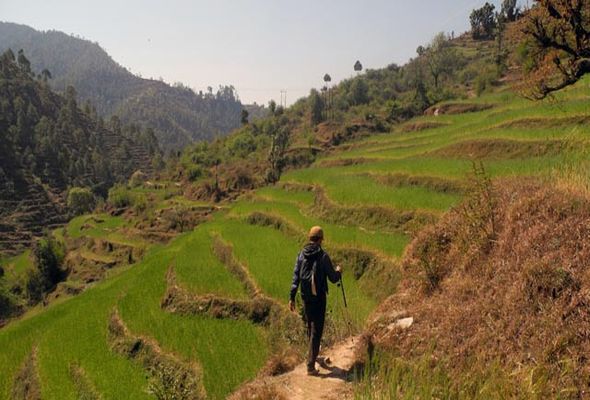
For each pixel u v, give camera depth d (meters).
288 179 41.41
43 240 65.94
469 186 10.52
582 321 5.57
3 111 162.12
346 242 20.69
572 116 26.70
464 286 7.76
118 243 62.72
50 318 30.53
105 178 159.88
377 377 6.35
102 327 24.47
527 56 13.04
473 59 108.88
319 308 7.62
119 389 17.73
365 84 115.12
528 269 6.62
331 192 28.33
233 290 21.88
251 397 7.42
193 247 30.81
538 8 11.35
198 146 116.25
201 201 74.31
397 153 38.88
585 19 11.01
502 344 6.11
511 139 26.73
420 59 120.38
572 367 5.12
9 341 28.34
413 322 7.83
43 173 143.75
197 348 18.19
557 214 7.53
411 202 22.20
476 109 56.25
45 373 20.81
